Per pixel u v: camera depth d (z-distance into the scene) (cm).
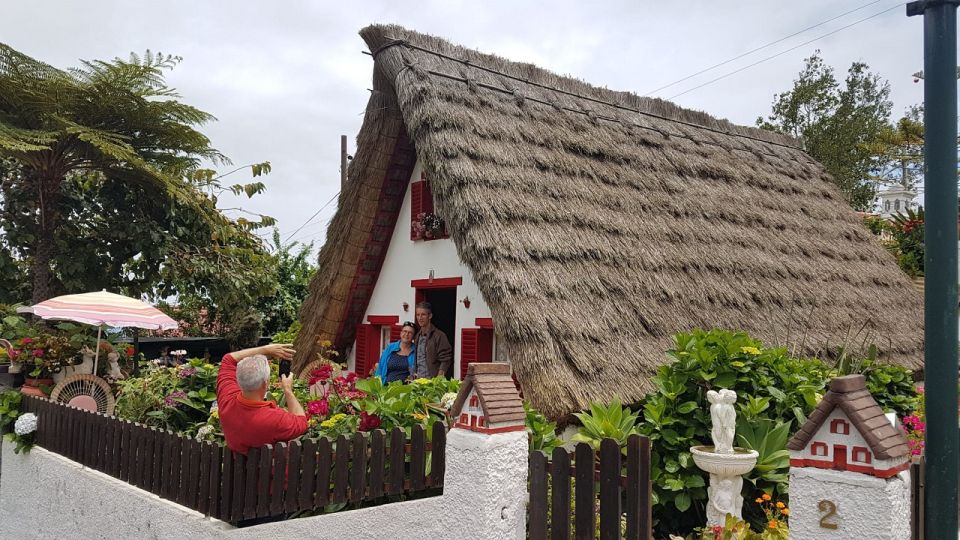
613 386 617
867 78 2767
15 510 707
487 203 704
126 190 1245
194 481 472
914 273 1365
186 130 1204
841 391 279
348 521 436
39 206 1177
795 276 984
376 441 435
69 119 1122
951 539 279
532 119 898
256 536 430
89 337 857
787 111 2742
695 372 530
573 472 360
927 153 285
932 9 285
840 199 1322
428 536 398
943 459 279
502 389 386
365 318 1012
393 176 916
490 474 365
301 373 991
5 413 725
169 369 747
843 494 274
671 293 775
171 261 1246
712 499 453
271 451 434
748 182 1146
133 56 1117
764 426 511
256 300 1554
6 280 1198
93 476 577
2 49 1040
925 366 286
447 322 1098
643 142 1041
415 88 786
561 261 714
